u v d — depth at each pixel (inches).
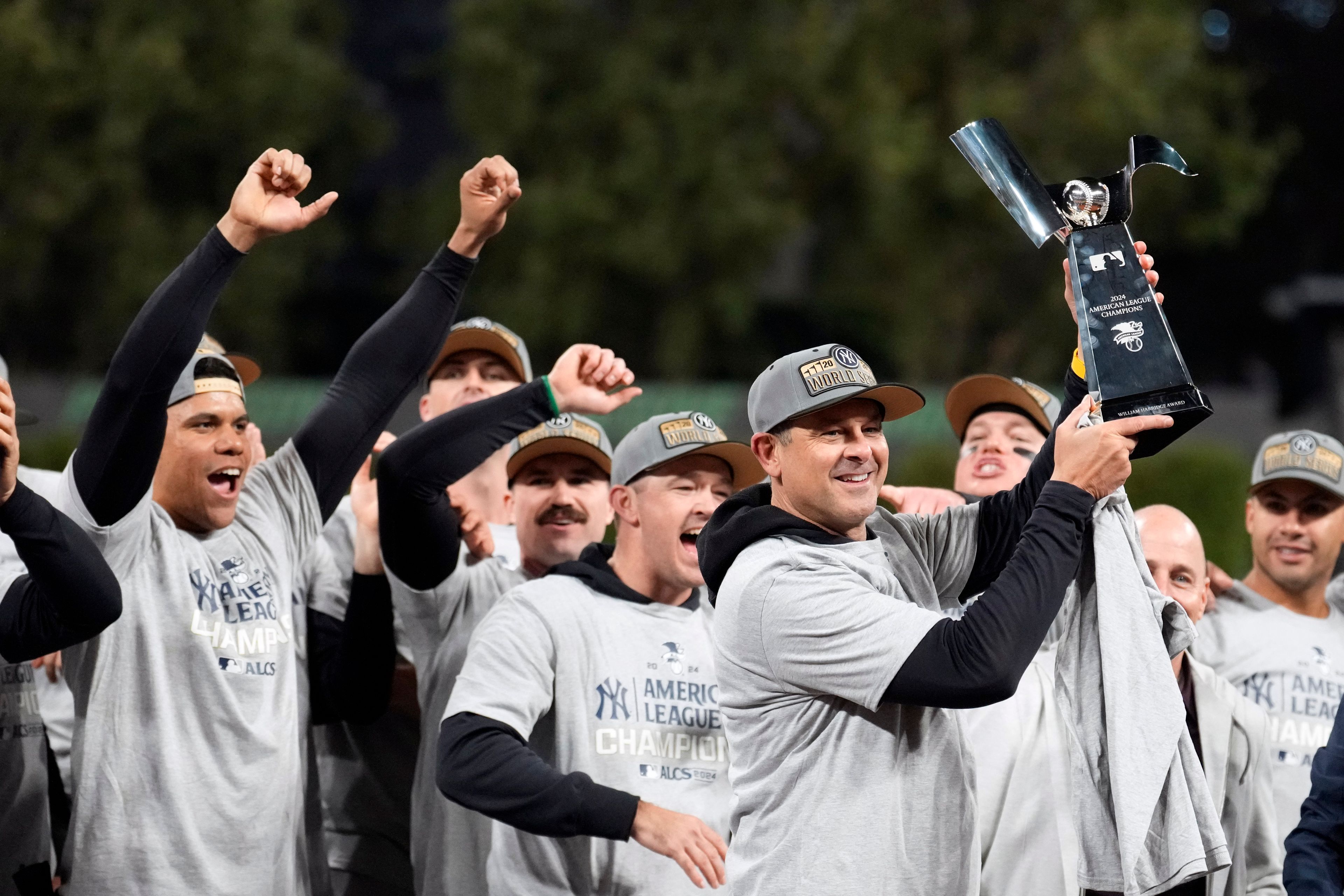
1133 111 1277.1
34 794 270.1
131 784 247.4
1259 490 355.3
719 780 271.6
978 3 1334.9
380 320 292.5
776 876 205.6
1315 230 1626.5
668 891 263.3
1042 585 197.0
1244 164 1327.5
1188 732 211.9
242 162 1416.1
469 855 285.0
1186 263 1604.3
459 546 294.4
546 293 1348.4
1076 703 213.5
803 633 203.9
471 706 257.1
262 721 260.2
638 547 281.7
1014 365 1368.1
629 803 241.9
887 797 202.8
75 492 240.2
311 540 283.1
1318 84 1638.8
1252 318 1609.3
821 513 215.8
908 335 1347.2
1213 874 275.0
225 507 265.6
